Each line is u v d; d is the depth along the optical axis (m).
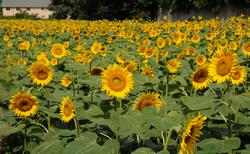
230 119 2.52
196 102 2.25
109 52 6.51
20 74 4.64
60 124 3.21
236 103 2.73
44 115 3.08
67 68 4.75
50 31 12.23
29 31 12.57
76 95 3.30
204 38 8.87
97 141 2.56
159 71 4.51
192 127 1.88
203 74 2.55
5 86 3.57
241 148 2.75
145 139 2.43
